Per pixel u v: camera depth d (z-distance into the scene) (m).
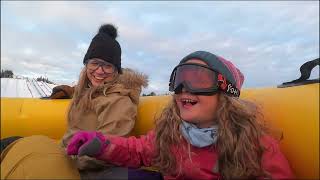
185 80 0.69
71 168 0.74
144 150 0.77
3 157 0.80
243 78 0.80
